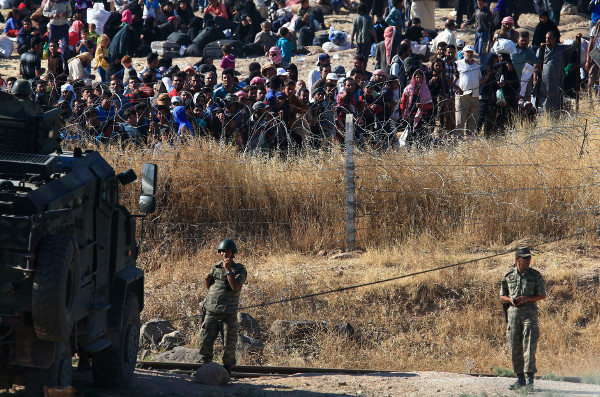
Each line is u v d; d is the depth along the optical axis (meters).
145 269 52.28
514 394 34.66
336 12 136.00
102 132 56.91
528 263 35.59
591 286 48.31
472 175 56.06
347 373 40.47
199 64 86.56
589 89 72.00
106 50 93.25
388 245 53.81
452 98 63.78
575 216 53.91
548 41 71.62
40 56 82.25
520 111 67.12
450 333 46.28
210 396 32.66
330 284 48.75
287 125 60.38
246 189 56.06
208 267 51.53
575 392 34.91
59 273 24.11
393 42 87.44
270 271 50.59
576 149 58.50
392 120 61.84
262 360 43.31
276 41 108.56
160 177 55.19
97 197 29.56
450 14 126.25
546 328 45.62
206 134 58.97
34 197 24.64
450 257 50.84
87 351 30.30
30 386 26.28
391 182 55.84
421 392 35.12
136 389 32.84
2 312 24.52
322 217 55.69
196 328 46.09
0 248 24.03
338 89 65.12
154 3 112.19
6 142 28.98
